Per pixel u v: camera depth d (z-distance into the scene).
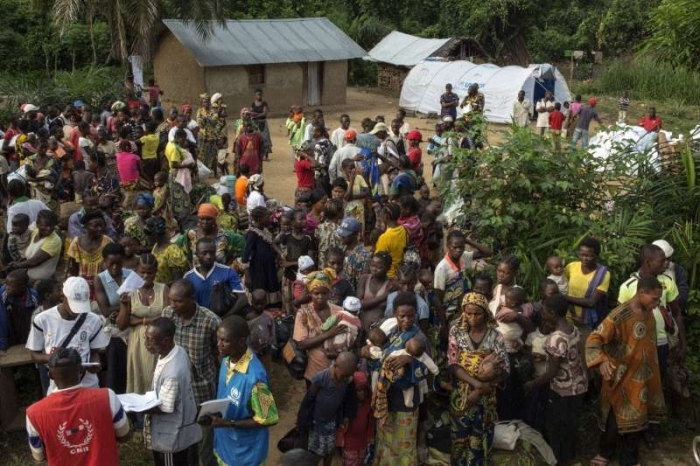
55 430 4.41
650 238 7.97
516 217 8.23
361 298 7.27
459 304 7.24
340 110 28.12
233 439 5.12
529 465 6.32
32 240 7.92
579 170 8.47
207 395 5.91
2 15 30.88
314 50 27.39
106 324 6.65
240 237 8.73
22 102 21.05
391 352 5.98
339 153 12.09
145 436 5.47
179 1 24.19
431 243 8.81
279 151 20.44
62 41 30.02
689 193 8.36
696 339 7.90
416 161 12.69
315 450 5.98
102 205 9.64
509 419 6.78
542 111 22.75
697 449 6.63
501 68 26.03
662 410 6.54
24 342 6.91
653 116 18.67
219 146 16.27
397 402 5.99
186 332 5.80
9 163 13.42
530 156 8.09
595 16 40.53
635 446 6.48
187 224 11.45
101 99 22.16
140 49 24.45
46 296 6.50
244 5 33.94
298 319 6.56
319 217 9.89
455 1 37.38
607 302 7.65
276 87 26.62
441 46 31.06
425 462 6.58
